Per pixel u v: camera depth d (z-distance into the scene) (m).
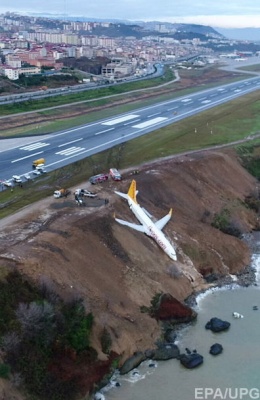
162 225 85.69
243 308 73.19
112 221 80.69
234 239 91.38
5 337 54.09
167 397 55.66
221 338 65.75
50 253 67.56
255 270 85.56
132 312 66.81
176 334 66.44
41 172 108.62
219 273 83.00
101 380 57.03
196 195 104.00
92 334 59.62
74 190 95.44
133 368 59.97
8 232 74.44
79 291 64.12
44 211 83.75
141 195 95.69
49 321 56.72
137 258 76.31
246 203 110.44
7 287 59.34
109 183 99.56
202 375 59.06
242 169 123.94
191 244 85.12
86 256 71.00
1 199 91.88
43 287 61.00
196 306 73.38
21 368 53.12
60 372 54.81
